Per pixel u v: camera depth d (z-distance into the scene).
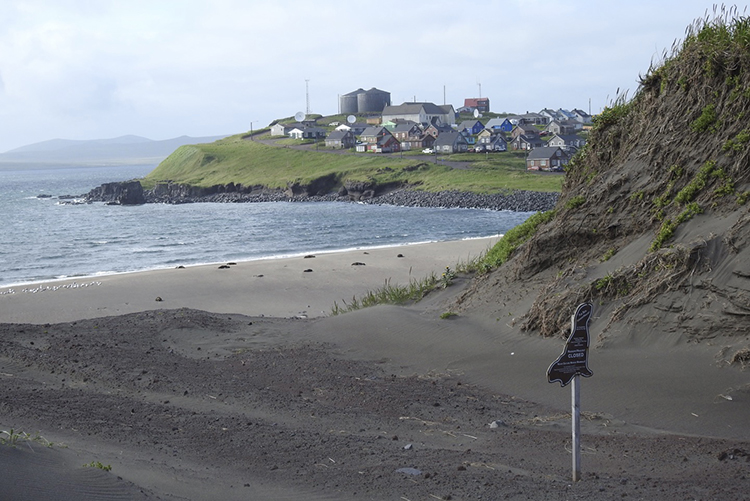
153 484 6.26
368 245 54.06
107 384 11.54
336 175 120.06
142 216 90.62
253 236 63.00
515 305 14.38
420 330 14.47
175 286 31.83
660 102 14.34
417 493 6.28
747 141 12.18
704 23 14.15
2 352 13.55
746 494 5.91
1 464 5.64
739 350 9.89
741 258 10.84
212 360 13.63
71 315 26.75
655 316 11.34
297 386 11.50
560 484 6.42
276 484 6.68
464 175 112.56
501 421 9.10
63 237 65.56
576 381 6.52
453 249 42.59
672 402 9.27
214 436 8.48
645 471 6.85
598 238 14.09
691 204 12.36
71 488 5.49
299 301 28.39
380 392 10.89
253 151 156.62
